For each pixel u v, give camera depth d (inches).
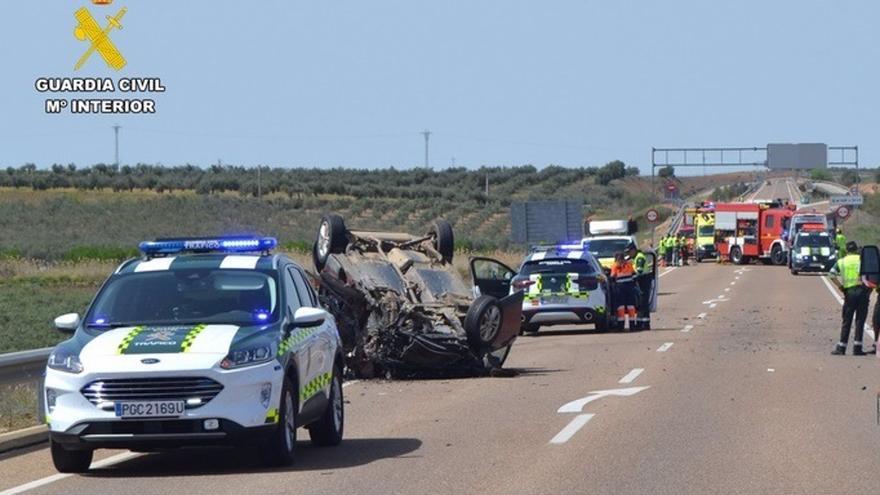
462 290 1485.0
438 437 959.6
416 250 1545.3
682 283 3816.4
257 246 911.7
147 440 759.7
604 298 2032.5
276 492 735.1
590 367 1505.9
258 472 807.7
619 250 2844.5
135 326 827.4
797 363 1514.5
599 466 813.9
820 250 4313.5
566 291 2016.5
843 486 737.6
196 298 852.6
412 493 727.7
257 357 781.9
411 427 1020.5
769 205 5265.8
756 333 2006.6
